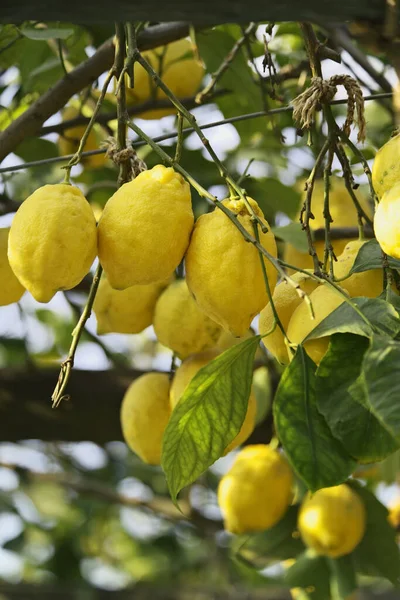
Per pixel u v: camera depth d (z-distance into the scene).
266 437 2.25
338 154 1.64
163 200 1.53
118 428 2.29
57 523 3.76
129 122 1.61
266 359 2.12
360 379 1.47
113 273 1.54
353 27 1.32
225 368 1.52
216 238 1.52
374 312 1.47
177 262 1.54
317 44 1.66
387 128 2.36
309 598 2.10
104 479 3.67
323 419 1.49
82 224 1.53
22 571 3.74
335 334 1.48
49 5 1.26
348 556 2.09
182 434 1.54
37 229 1.52
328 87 1.61
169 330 1.83
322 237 1.94
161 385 1.83
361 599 1.65
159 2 1.27
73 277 1.53
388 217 1.50
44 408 2.25
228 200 1.56
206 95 2.03
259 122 2.30
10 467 3.21
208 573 3.40
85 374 2.28
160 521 3.96
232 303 1.52
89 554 3.93
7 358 3.08
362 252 1.59
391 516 2.41
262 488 2.04
